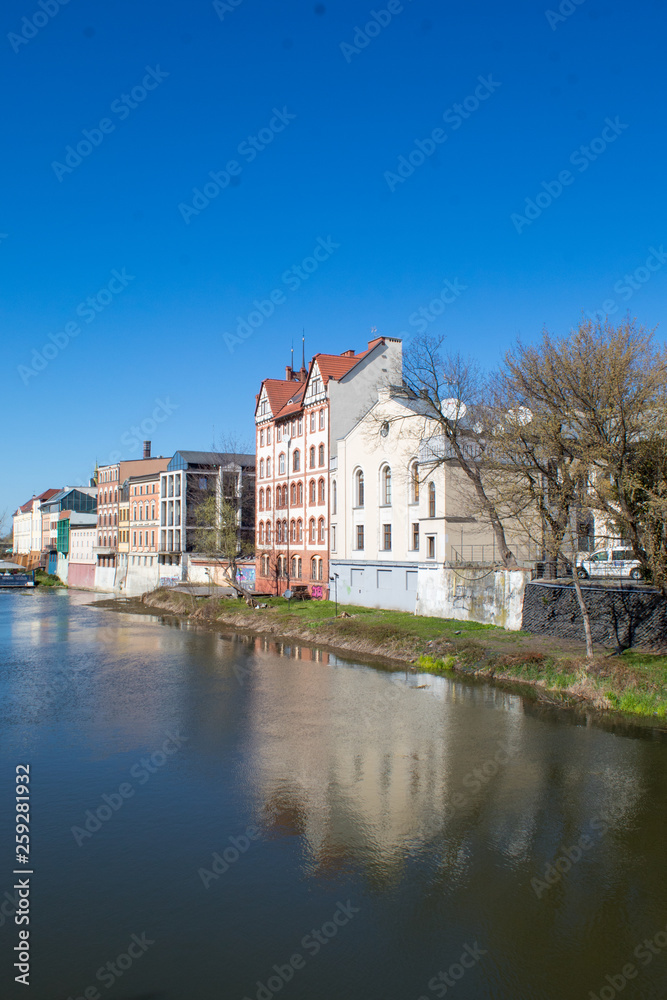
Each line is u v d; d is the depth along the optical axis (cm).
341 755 1919
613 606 2784
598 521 2773
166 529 7638
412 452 4172
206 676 3078
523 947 1065
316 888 1233
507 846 1377
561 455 2625
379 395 4559
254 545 6769
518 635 3188
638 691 2319
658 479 2364
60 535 11356
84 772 1822
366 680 2858
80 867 1314
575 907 1166
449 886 1234
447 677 2859
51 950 1065
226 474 7006
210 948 1067
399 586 4284
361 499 4734
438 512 3838
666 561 2352
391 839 1412
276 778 1755
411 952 1055
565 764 1817
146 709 2481
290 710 2406
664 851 1351
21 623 5259
